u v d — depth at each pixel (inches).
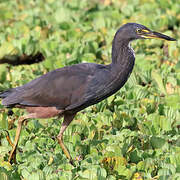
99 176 373.7
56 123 489.7
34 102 430.6
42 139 447.8
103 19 810.2
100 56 692.7
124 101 533.0
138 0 951.6
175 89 567.8
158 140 438.9
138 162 413.7
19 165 398.0
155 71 589.0
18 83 570.9
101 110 523.2
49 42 699.4
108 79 428.8
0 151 434.9
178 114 509.0
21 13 911.7
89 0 973.8
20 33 778.2
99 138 464.8
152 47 710.5
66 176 375.6
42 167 404.8
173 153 415.2
